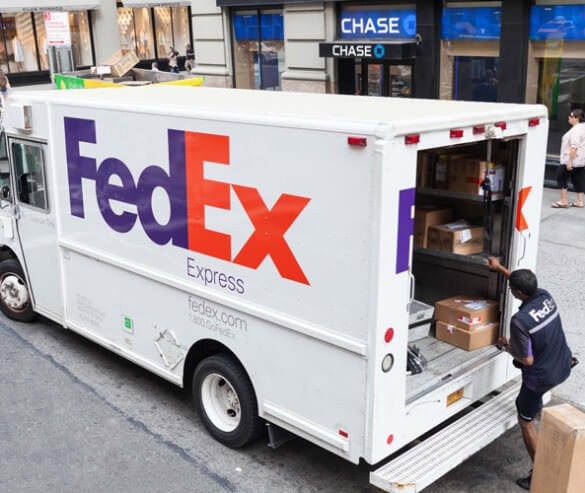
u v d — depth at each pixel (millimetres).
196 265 5164
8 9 26078
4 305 8062
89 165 5988
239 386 5125
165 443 5559
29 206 6953
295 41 16562
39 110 6445
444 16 13789
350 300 4117
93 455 5395
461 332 5289
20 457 5379
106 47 29656
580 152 11266
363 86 15773
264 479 5062
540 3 12398
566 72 12430
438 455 4438
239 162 4609
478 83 13641
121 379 6680
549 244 9938
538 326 4555
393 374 4203
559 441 4184
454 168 5355
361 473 5145
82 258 6402
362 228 3957
